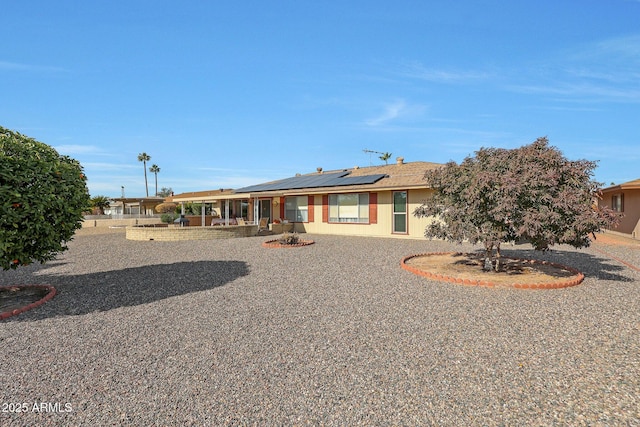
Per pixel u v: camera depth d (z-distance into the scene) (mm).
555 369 3799
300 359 4070
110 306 6270
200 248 14398
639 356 4086
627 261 10516
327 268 9625
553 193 7555
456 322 5250
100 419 2984
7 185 6148
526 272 8742
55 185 6863
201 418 2982
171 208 32750
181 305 6281
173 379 3633
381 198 18125
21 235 6367
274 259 11305
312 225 21125
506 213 7547
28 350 4371
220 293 7090
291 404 3180
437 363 3949
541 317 5445
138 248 14594
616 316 5461
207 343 4551
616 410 3062
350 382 3549
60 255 12625
